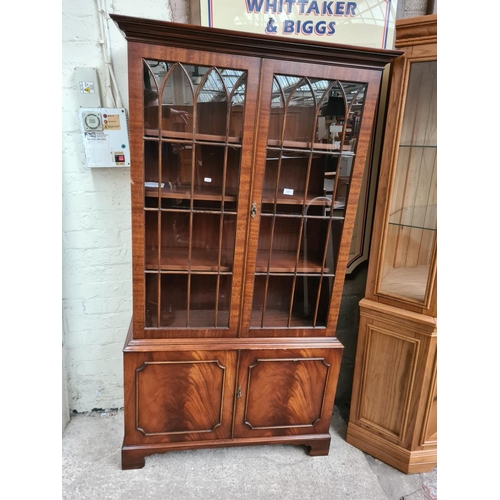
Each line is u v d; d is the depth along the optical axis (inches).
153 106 45.9
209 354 54.7
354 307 73.9
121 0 53.8
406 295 57.4
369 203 68.1
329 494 55.4
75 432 64.3
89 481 55.0
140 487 54.5
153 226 51.3
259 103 46.8
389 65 62.1
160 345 53.2
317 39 58.7
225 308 55.4
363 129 50.8
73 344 65.6
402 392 58.4
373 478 58.7
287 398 59.1
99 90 55.7
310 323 59.1
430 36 48.8
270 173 51.8
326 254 56.5
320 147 51.1
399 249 58.5
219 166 50.0
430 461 59.9
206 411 57.4
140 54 43.0
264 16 56.2
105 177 59.2
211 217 53.1
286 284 57.8
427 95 54.0
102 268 63.2
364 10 58.6
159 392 55.0
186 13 57.0
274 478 57.6
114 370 68.6
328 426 61.9
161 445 57.4
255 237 51.9
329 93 49.2
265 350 55.9
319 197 54.0
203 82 45.7
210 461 60.1
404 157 55.6
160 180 48.3
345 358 76.4
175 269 52.1
